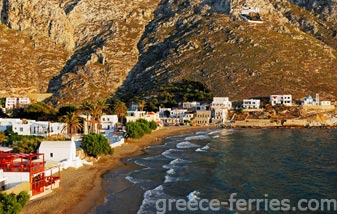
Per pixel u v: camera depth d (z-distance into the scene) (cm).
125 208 6325
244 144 14412
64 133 13362
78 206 6378
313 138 16350
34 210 6006
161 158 11200
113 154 11675
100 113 17850
